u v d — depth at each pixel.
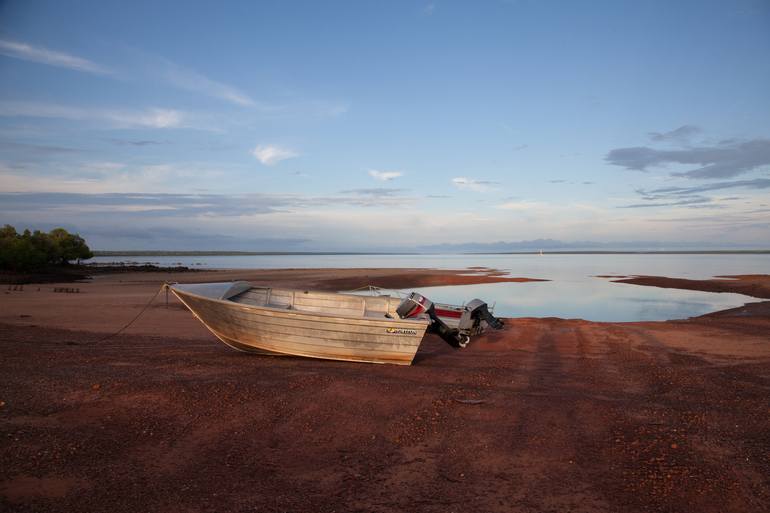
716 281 44.00
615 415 7.27
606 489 5.01
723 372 10.09
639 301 31.16
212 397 7.63
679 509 4.60
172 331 14.98
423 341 14.05
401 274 54.88
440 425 6.80
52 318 17.09
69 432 6.15
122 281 41.41
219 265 102.31
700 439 6.32
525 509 4.61
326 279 46.31
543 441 6.27
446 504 4.69
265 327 11.19
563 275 61.06
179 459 5.55
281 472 5.32
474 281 47.81
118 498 4.64
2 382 8.25
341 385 8.60
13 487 4.74
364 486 5.04
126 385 8.14
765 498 4.80
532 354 12.11
